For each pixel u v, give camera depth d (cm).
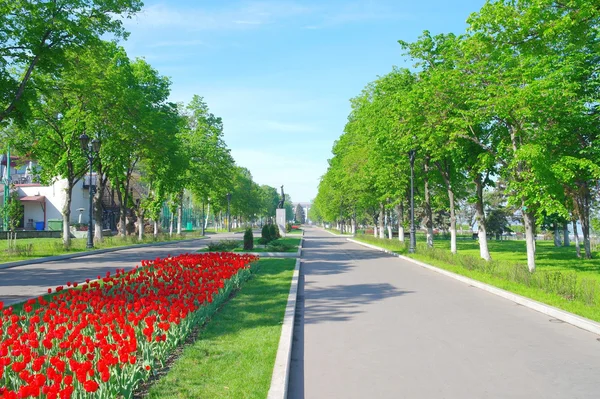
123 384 539
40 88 2406
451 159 2709
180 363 673
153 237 4928
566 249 4019
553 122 1945
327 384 647
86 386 465
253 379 607
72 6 2342
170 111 4419
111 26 2516
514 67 1900
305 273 2038
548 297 1295
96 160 3791
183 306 852
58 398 465
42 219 6644
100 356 638
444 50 2577
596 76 1952
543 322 1044
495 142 2311
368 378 671
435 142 2284
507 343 864
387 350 818
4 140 3388
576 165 1995
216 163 5691
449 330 967
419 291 1509
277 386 582
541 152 1786
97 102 3042
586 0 1392
